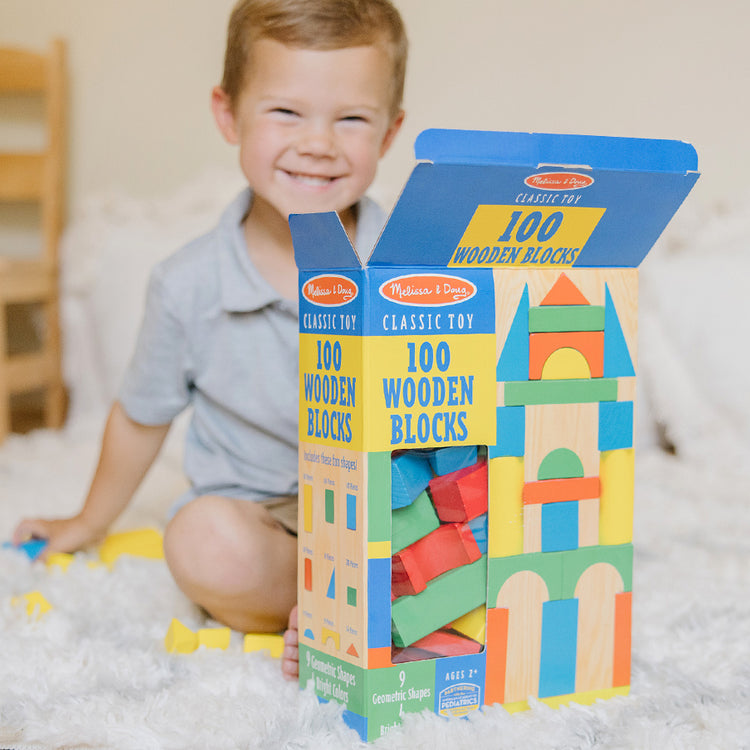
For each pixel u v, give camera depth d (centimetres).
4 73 228
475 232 69
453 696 72
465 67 207
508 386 73
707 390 172
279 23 96
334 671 72
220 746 68
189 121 228
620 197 72
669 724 71
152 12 228
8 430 221
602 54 200
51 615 93
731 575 109
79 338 217
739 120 195
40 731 70
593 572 77
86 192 237
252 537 90
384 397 68
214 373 103
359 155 100
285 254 102
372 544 68
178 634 88
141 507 144
